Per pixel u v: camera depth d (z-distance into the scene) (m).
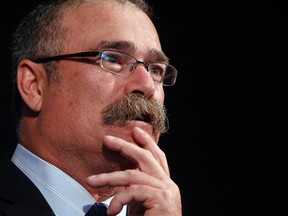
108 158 4.75
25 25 5.27
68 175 4.82
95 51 4.83
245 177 8.59
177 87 8.65
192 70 8.68
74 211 4.67
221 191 8.53
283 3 8.71
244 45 8.77
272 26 8.75
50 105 4.87
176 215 4.40
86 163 4.80
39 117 4.95
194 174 8.52
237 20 8.75
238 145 8.65
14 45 5.31
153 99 4.81
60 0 5.17
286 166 8.60
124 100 4.70
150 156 4.59
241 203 8.52
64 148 4.80
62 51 4.92
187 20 8.70
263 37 8.77
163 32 8.63
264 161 8.63
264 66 8.77
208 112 8.66
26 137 5.02
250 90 8.75
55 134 4.82
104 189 4.84
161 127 4.84
